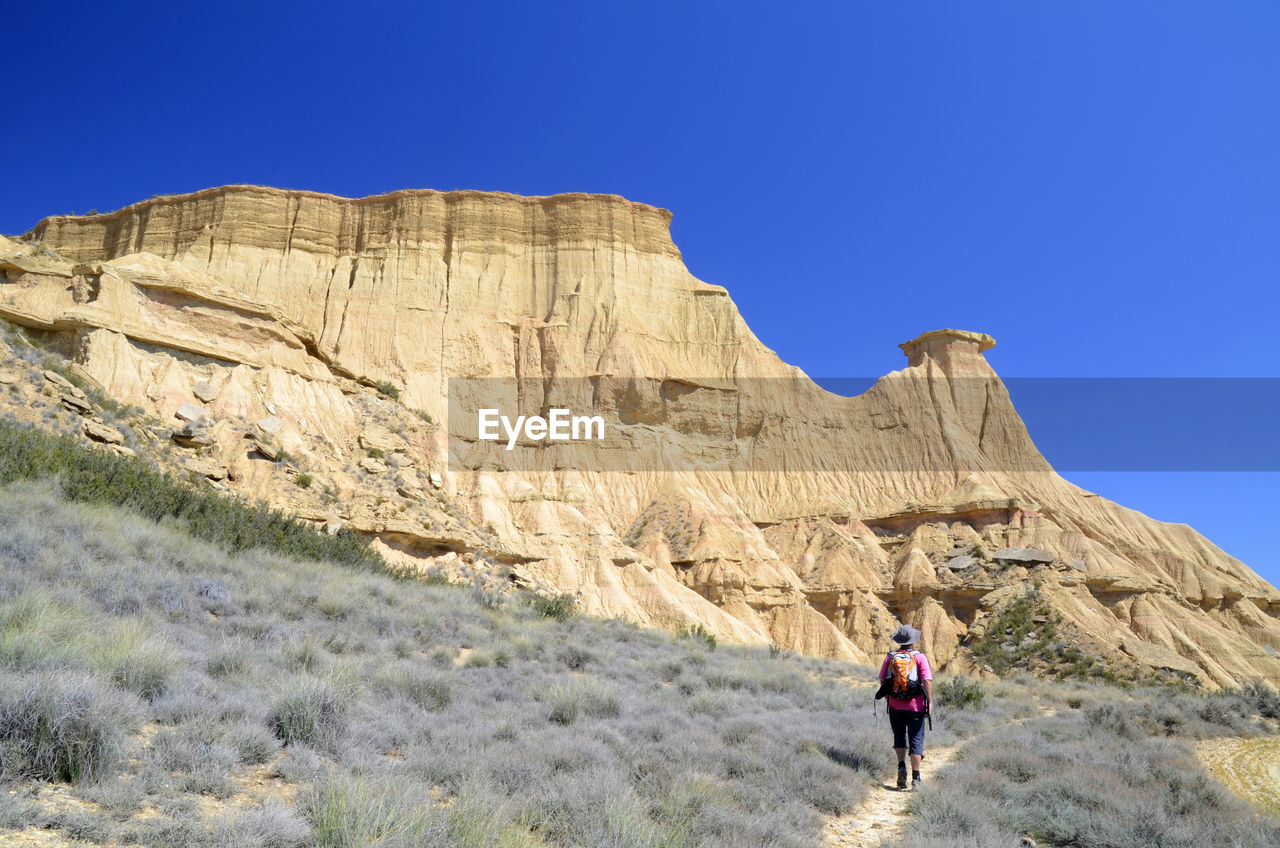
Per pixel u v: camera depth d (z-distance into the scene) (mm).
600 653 17359
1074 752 12328
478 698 11109
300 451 34031
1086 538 63344
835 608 59250
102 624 9805
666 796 7512
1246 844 7852
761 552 60312
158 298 36438
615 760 8562
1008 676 49156
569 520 52125
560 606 24156
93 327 32812
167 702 7594
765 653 28078
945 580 60281
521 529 50594
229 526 20250
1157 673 48906
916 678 10227
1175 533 71500
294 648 11070
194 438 29984
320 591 16594
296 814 5797
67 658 7555
